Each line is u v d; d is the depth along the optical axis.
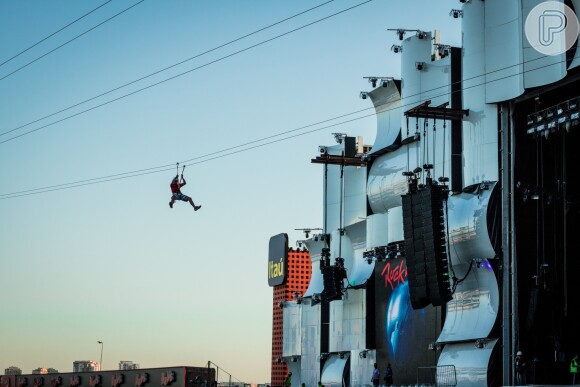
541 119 53.28
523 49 54.78
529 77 54.25
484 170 58.03
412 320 66.25
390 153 72.62
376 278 71.88
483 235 57.19
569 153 57.34
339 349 79.44
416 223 59.03
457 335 58.94
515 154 56.94
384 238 72.62
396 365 67.75
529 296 55.91
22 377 110.19
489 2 58.19
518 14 56.12
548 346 55.31
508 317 55.84
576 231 56.94
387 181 71.75
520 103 57.22
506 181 57.09
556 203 56.97
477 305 58.41
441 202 58.06
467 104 59.91
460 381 57.75
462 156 60.56
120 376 94.06
